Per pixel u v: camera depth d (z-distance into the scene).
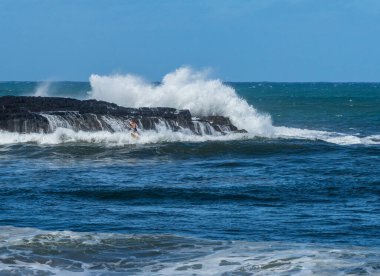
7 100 92.06
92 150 78.12
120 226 39.28
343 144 88.69
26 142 83.31
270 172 63.19
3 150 77.81
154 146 79.94
